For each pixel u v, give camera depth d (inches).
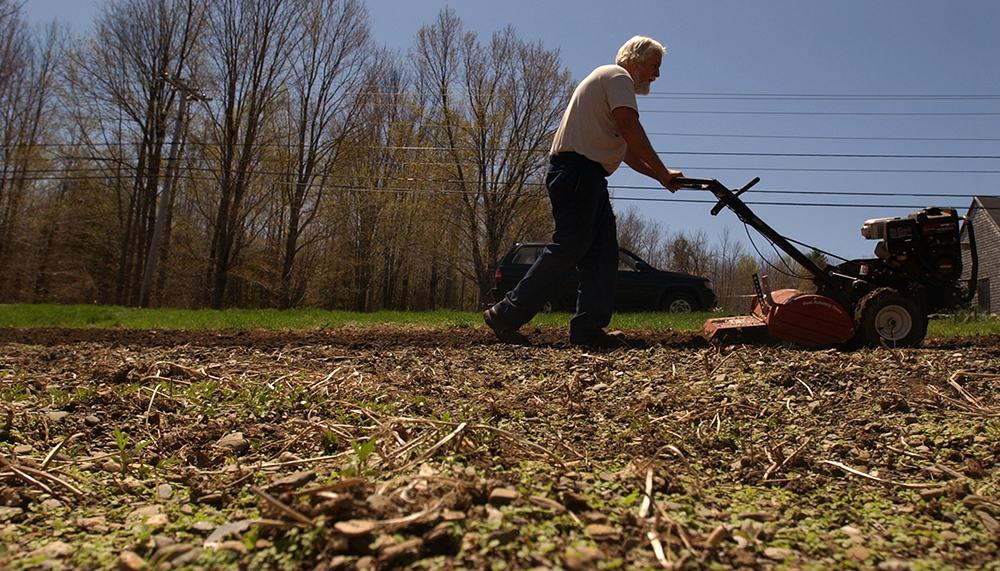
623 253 583.2
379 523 66.1
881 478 98.9
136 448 110.7
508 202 1214.3
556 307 559.5
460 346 226.5
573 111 201.9
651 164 200.4
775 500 90.1
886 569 68.6
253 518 78.0
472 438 104.6
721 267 2161.7
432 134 1253.1
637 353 196.9
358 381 155.2
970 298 240.7
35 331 331.6
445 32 1210.0
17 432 117.5
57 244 1374.3
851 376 157.5
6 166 1186.0
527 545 65.9
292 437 113.0
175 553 68.7
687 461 103.8
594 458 104.0
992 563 71.0
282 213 1256.2
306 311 541.6
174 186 1222.9
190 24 1109.1
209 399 144.3
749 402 138.6
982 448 109.2
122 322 416.5
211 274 1241.4
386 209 1243.8
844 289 243.8
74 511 86.2
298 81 1181.7
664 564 64.0
